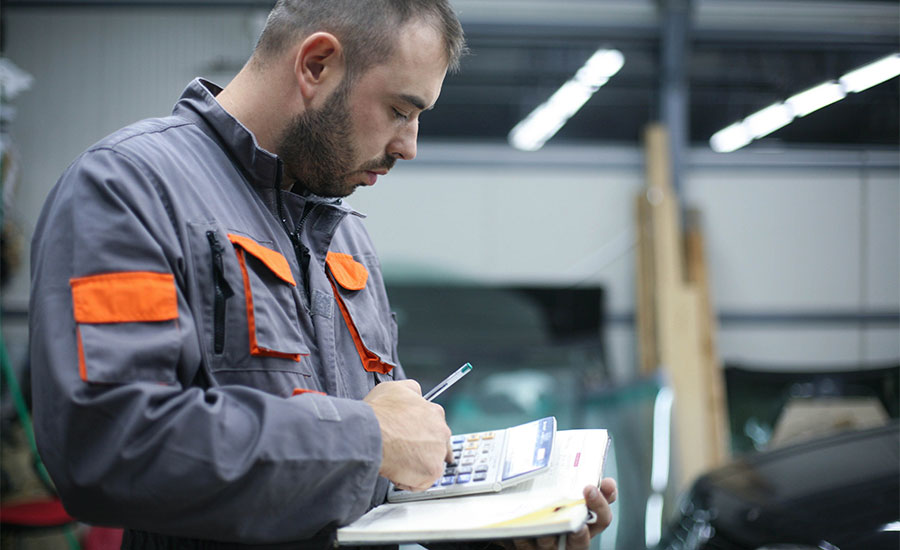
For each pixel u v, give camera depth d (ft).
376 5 3.28
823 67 18.35
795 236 18.65
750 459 8.71
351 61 3.29
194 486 2.69
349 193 3.63
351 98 3.32
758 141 18.70
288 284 3.35
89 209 2.92
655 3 17.71
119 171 3.00
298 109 3.38
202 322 3.06
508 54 17.83
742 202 18.63
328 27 3.30
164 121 3.40
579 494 3.14
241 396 2.90
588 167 18.37
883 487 7.06
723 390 16.85
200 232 3.12
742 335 18.45
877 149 18.74
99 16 16.87
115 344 2.76
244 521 2.81
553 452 3.65
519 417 15.34
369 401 3.28
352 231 4.20
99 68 16.85
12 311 15.99
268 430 2.79
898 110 18.48
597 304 17.49
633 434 14.32
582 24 17.53
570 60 17.97
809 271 18.61
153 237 2.94
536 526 2.81
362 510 3.03
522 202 18.20
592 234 18.28
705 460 15.89
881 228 18.71
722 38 17.93
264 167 3.42
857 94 18.48
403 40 3.29
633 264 18.20
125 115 16.85
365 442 2.97
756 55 18.33
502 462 3.53
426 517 3.08
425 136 18.04
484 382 16.07
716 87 18.49
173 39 16.94
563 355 16.66
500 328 17.19
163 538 3.22
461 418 15.16
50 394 2.76
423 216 17.97
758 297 18.51
